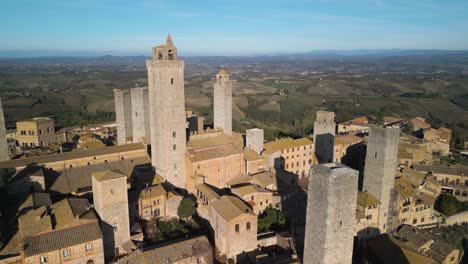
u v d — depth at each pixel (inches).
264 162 4729.3
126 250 2930.6
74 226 2711.6
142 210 3457.2
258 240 3191.4
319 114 5502.0
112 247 2942.9
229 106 5378.9
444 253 3481.8
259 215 3752.5
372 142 3703.3
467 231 4116.6
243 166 4424.2
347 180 2385.6
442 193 4598.9
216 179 4165.8
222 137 4554.6
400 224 3961.6
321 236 2448.3
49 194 3425.2
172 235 3282.5
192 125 5994.1
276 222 3553.2
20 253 2504.9
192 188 3959.2
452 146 6850.4
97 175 2960.1
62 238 2581.2
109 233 2918.3
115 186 2901.1
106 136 7367.1
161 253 2755.9
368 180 3791.8
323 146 5433.1
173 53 3853.3
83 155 4210.1
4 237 2711.6
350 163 5900.6
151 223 3447.3
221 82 5255.9
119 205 2938.0
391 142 3602.4
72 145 6225.4
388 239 3474.4
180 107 3939.5
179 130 3976.4
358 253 3521.2
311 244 2571.4
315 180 2474.2
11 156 4896.7
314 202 2503.7
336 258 2484.0
